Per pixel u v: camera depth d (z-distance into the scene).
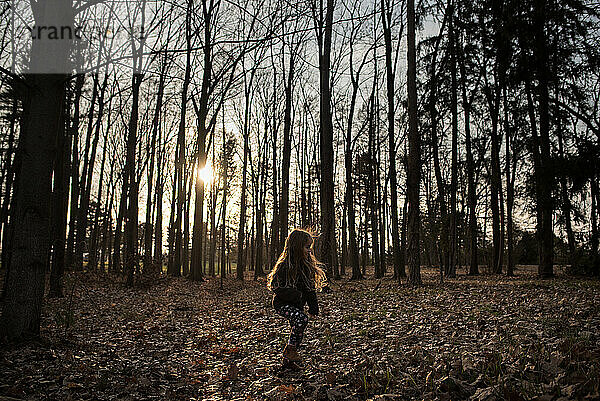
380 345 5.79
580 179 14.86
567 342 4.75
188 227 32.47
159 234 29.39
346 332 6.90
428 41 21.12
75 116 17.00
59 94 6.20
